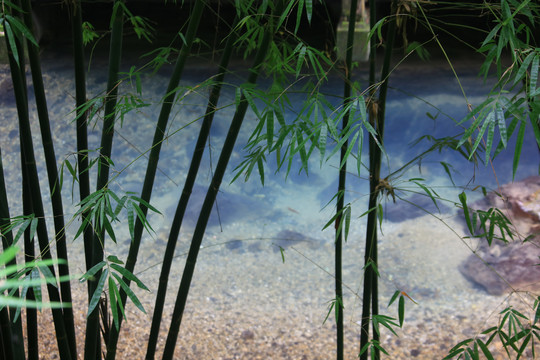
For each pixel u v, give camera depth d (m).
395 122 6.23
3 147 5.69
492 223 1.67
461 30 8.67
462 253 4.38
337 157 5.71
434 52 7.95
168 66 7.24
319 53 1.40
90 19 9.27
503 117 1.05
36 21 8.18
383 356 3.35
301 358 3.39
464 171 5.45
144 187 1.72
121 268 1.22
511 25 1.16
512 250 4.07
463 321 3.65
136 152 5.66
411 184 5.31
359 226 4.96
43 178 5.38
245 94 1.32
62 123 6.03
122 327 3.61
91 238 1.88
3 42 6.43
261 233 4.83
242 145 5.82
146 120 6.02
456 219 4.78
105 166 1.71
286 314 3.87
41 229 1.66
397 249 4.52
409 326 3.66
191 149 5.75
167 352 1.88
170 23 9.29
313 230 4.91
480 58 7.69
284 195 5.34
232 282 4.23
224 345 3.50
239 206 5.15
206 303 3.96
